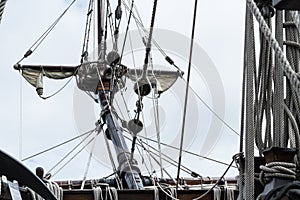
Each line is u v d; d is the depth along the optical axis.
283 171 10.66
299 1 8.96
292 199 9.77
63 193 16.64
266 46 12.22
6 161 7.29
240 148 12.23
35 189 7.59
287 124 11.54
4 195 8.39
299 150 11.05
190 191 17.62
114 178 21.44
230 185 18.78
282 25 12.10
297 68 12.12
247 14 11.56
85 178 21.56
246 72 11.92
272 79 12.15
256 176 11.62
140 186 19.20
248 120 10.89
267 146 12.09
